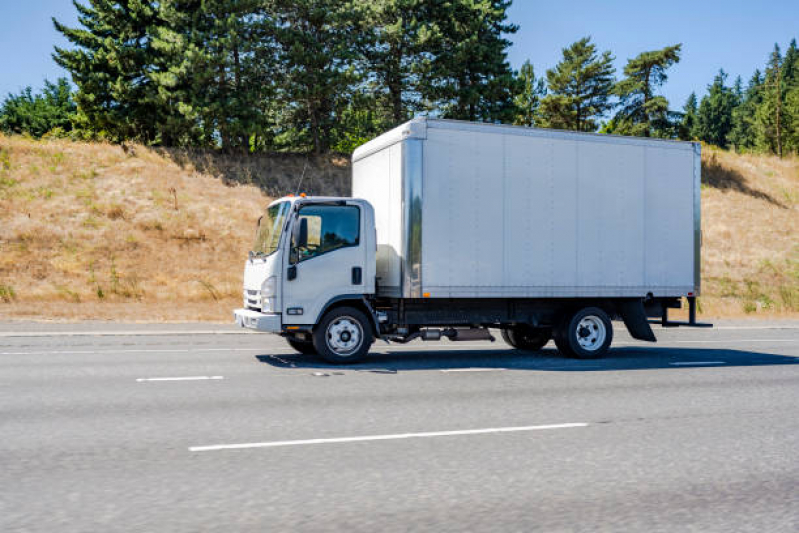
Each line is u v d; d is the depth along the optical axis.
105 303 19.53
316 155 35.91
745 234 37.94
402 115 36.91
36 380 8.73
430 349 13.55
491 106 36.12
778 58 82.50
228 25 31.80
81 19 37.31
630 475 5.00
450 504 4.26
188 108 31.38
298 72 32.50
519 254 11.41
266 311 10.48
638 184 12.34
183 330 15.41
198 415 6.79
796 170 49.47
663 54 58.09
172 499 4.26
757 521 4.07
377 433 6.15
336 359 10.80
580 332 12.09
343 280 10.79
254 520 3.91
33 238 24.03
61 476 4.71
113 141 36.44
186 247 25.78
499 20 38.31
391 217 11.13
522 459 5.37
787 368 11.12
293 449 5.55
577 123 61.22
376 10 34.09
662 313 12.88
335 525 3.85
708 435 6.33
